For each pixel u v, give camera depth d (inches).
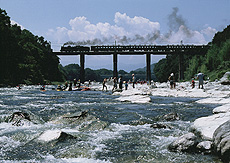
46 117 350.0
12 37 3149.6
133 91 828.6
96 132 261.0
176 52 3432.6
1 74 2568.9
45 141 214.1
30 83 3127.5
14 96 812.0
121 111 416.2
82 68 3447.3
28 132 257.0
